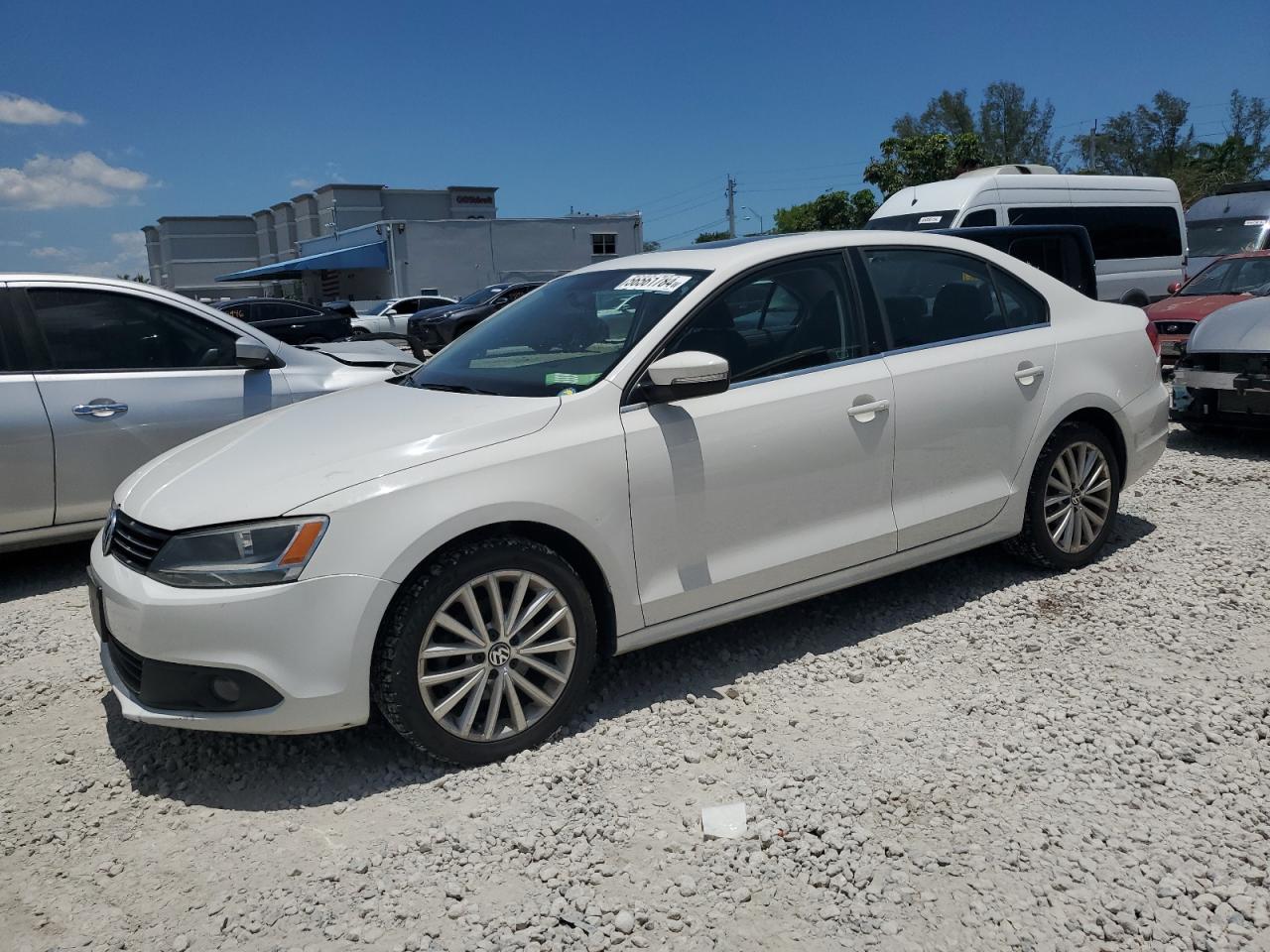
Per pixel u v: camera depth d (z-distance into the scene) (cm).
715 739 331
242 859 279
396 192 6281
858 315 402
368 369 627
